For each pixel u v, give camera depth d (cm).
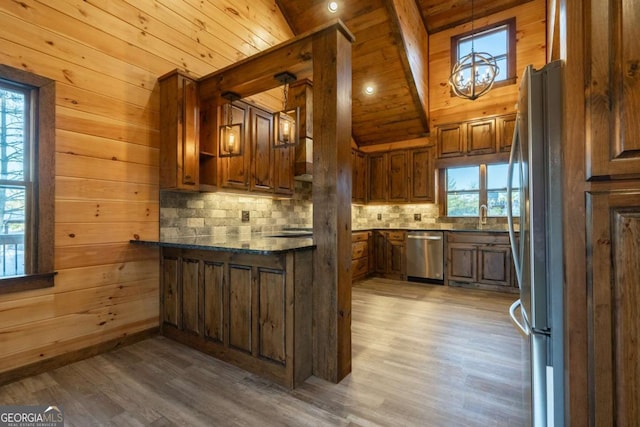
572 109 110
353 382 195
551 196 124
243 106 323
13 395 182
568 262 112
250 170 329
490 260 438
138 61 262
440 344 251
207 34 315
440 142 511
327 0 379
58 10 217
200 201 314
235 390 187
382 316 323
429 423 156
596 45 105
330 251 199
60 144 217
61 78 218
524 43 451
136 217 261
